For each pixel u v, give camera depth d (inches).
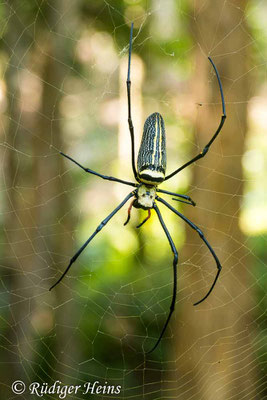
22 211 251.8
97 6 254.7
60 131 249.9
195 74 216.8
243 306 220.2
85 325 292.5
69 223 267.3
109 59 291.1
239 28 204.7
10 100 254.4
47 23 240.5
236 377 219.8
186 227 218.5
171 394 227.5
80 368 271.4
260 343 244.7
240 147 209.6
